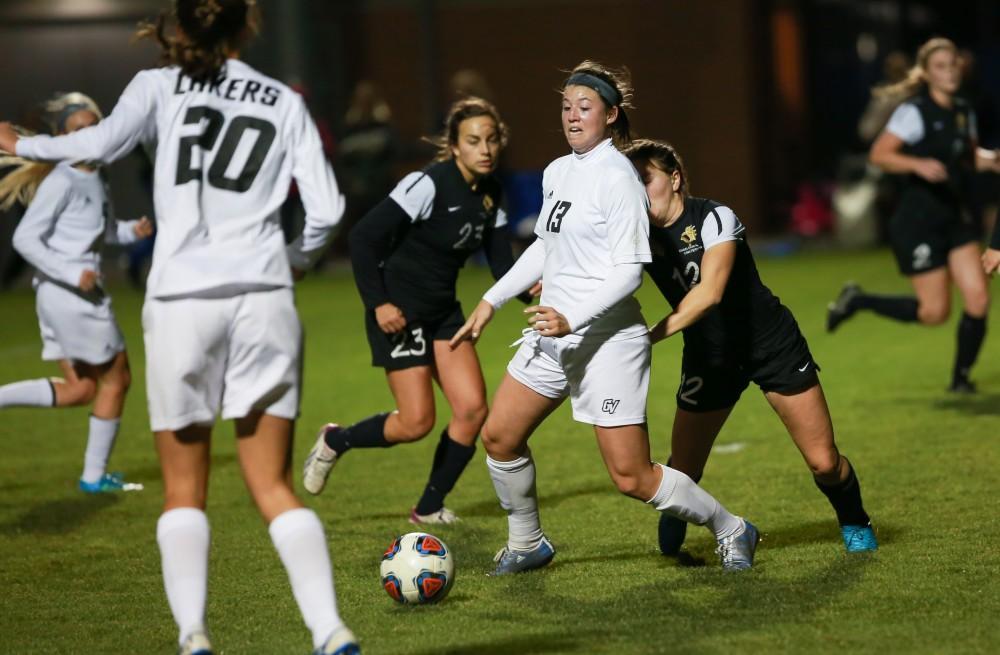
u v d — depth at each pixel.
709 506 18.64
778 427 30.41
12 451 31.58
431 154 78.38
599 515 23.16
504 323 51.38
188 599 14.36
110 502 26.06
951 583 18.02
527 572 19.59
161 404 14.73
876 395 33.84
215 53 15.09
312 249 15.52
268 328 14.83
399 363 22.52
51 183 25.55
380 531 22.78
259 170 15.03
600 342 17.53
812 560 19.55
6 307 63.12
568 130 17.50
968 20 125.25
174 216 14.75
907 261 32.75
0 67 80.94
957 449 27.09
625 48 81.50
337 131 81.25
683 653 15.58
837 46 105.50
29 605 19.06
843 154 98.81
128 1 80.19
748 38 80.44
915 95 31.61
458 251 22.41
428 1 78.94
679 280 18.34
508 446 18.70
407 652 16.05
